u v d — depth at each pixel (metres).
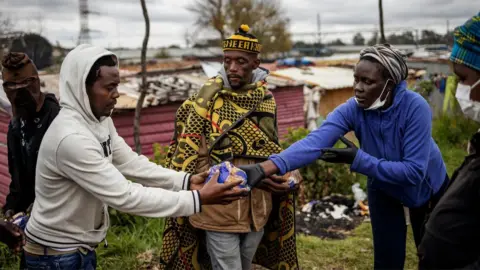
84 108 2.24
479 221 1.82
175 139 3.34
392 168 2.68
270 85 12.96
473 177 1.82
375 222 3.24
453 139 9.45
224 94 3.08
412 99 2.74
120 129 9.42
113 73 2.28
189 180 2.64
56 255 2.33
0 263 4.10
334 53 37.59
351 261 4.34
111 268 4.12
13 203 2.68
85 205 2.32
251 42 3.02
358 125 2.93
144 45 6.27
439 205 1.92
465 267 1.87
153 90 10.51
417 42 26.34
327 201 6.08
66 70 2.23
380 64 2.65
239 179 2.47
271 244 3.52
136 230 4.86
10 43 7.58
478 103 2.01
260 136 3.12
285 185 3.03
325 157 2.75
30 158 2.49
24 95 2.40
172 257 3.31
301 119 13.80
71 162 2.16
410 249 4.55
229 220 3.03
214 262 3.16
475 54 1.92
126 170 2.64
